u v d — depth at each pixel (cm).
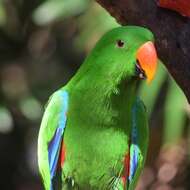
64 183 847
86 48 1398
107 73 789
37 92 1569
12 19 1559
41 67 1642
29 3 1502
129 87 795
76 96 820
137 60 766
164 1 754
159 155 1461
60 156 840
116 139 822
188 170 1497
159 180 1514
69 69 1638
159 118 1374
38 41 1653
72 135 828
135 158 834
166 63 775
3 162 1684
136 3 764
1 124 1502
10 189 1706
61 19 1528
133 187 843
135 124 833
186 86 770
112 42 783
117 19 793
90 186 841
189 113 1277
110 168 830
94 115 812
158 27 763
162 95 1331
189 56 757
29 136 1641
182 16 756
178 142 1419
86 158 828
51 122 840
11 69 1611
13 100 1536
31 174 1717
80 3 1421
